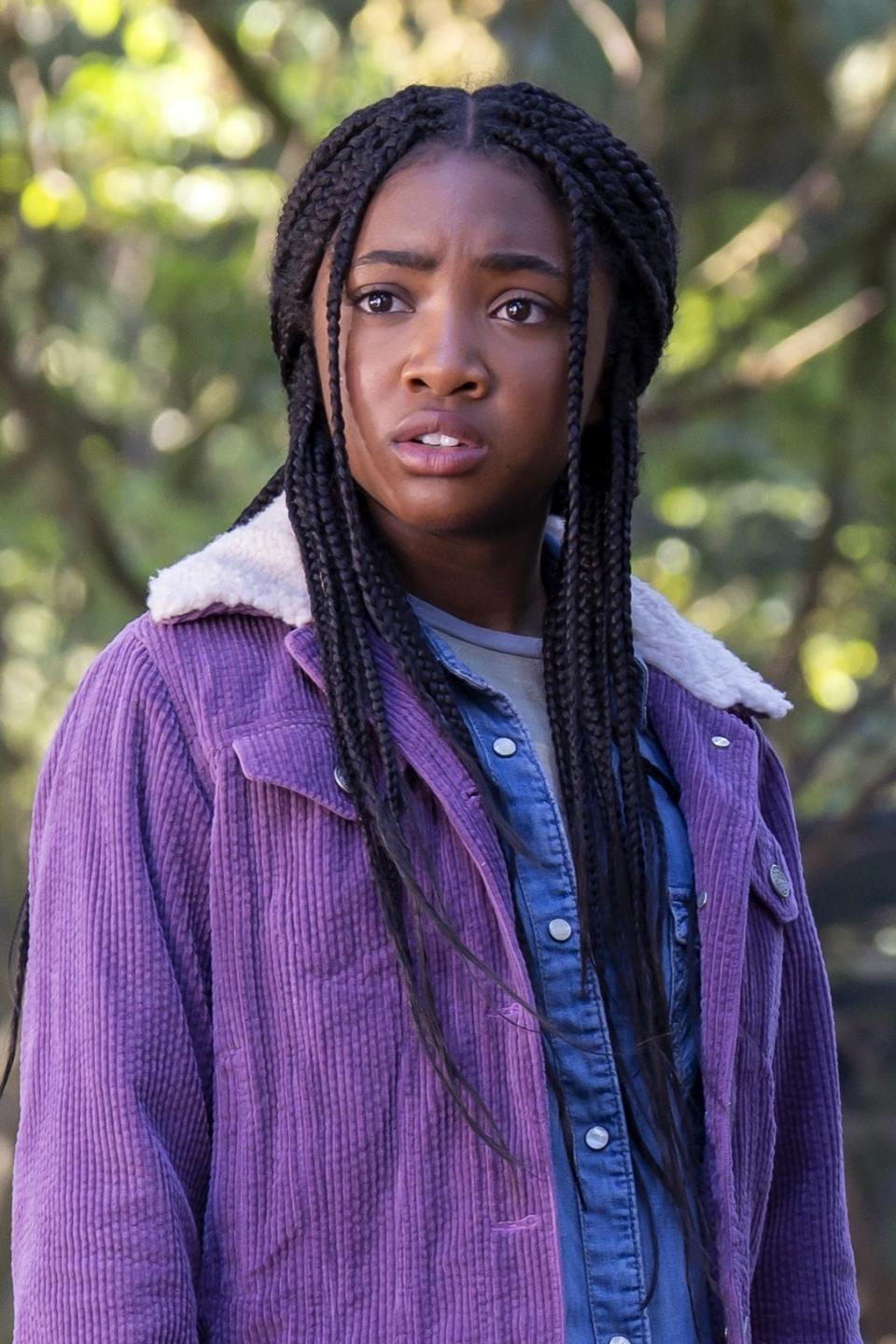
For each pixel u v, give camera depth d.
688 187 12.30
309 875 2.67
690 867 3.00
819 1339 3.26
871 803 10.73
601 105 12.41
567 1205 2.73
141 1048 2.61
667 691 3.17
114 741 2.75
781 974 3.21
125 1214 2.53
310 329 2.92
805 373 11.48
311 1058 2.64
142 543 12.02
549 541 3.19
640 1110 2.80
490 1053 2.69
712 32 12.09
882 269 11.02
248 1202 2.63
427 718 2.77
